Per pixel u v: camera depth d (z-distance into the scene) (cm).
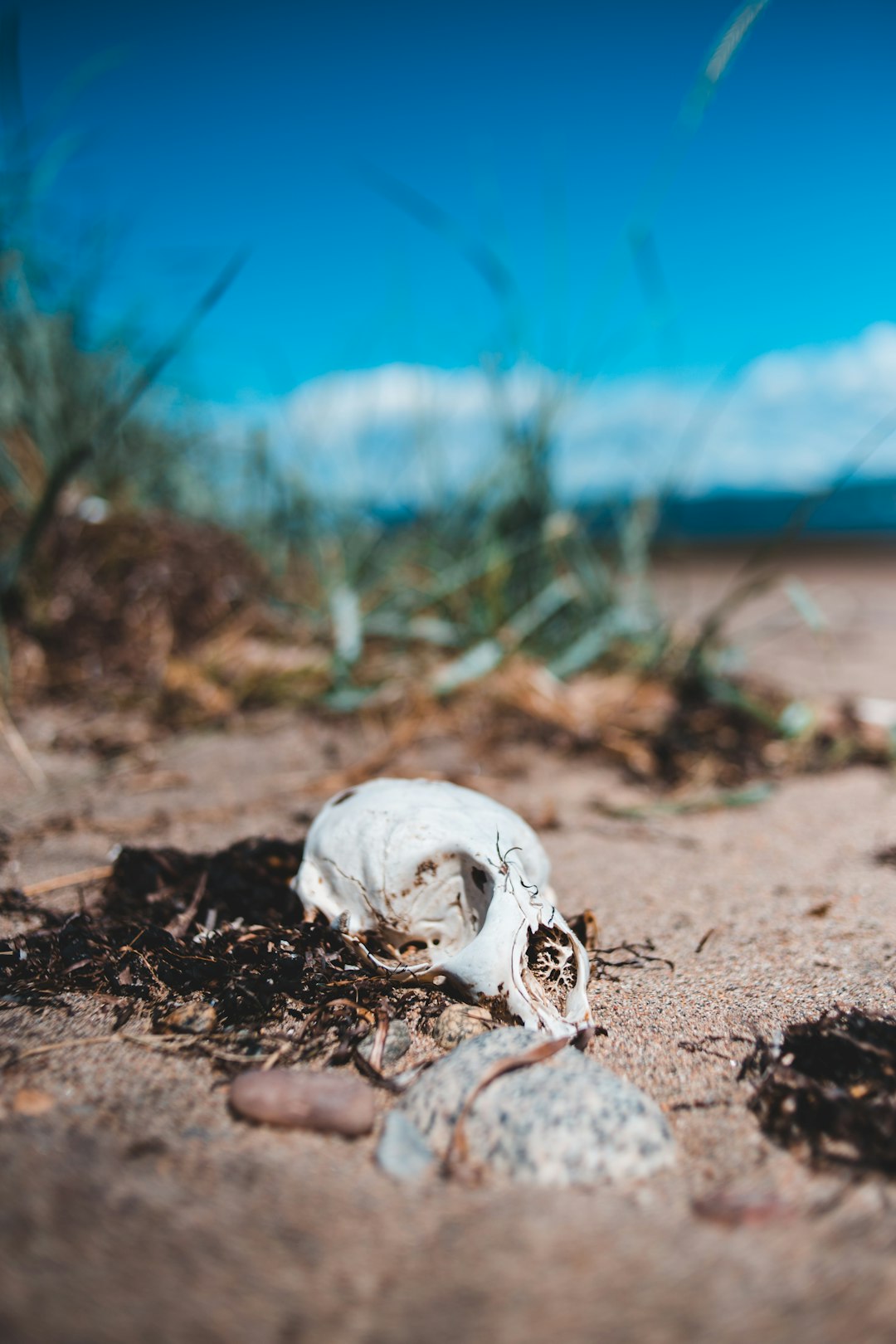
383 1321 38
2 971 64
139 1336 37
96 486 165
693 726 137
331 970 61
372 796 68
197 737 128
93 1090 52
